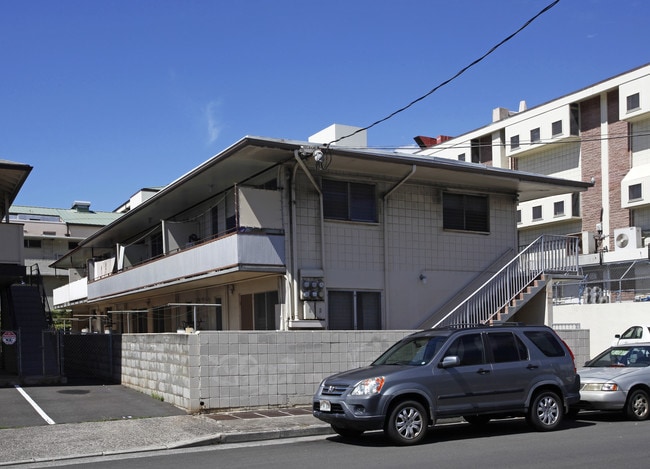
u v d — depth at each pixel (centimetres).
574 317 2662
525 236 4481
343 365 1465
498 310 1823
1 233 1988
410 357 1138
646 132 3709
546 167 4312
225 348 1353
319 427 1173
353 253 1817
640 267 3141
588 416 1370
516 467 851
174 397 1409
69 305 3516
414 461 902
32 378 1834
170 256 2028
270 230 1681
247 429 1152
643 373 1316
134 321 3012
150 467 903
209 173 1795
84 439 1091
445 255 1989
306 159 1644
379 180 1875
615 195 3834
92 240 2947
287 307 1684
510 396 1128
